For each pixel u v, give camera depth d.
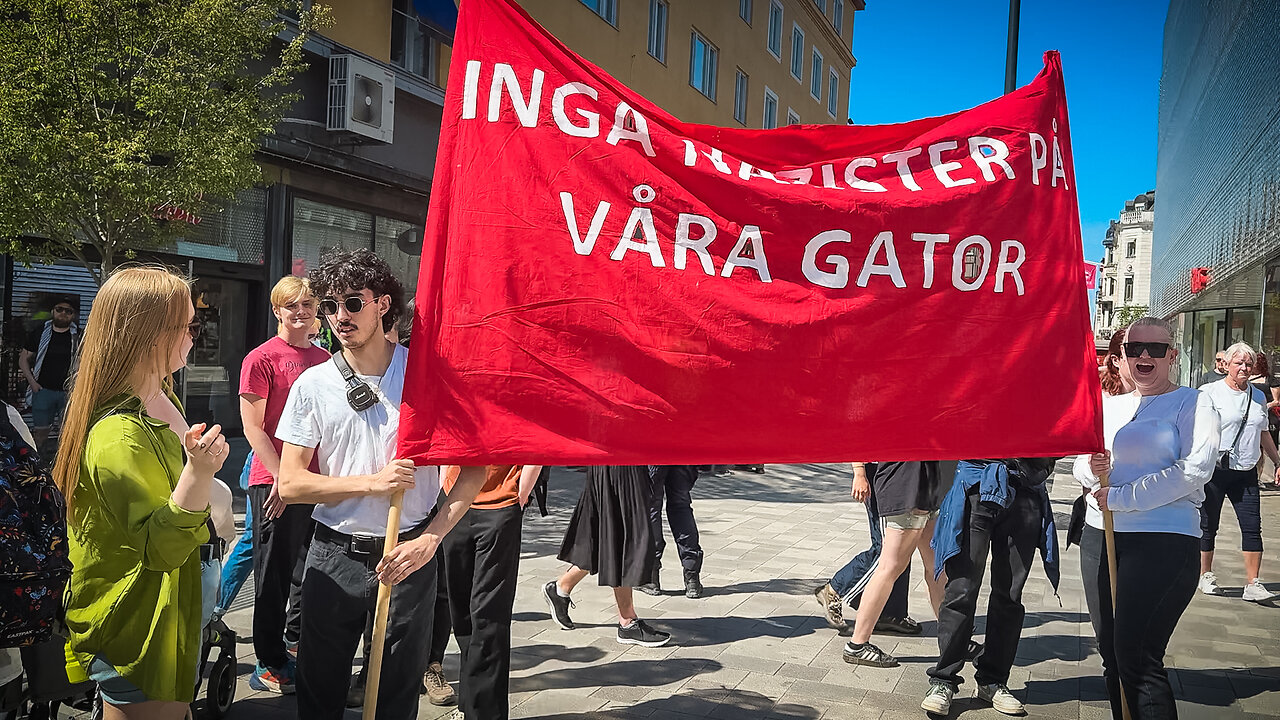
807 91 33.78
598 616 6.32
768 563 8.20
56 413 10.91
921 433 3.65
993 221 3.83
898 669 5.41
